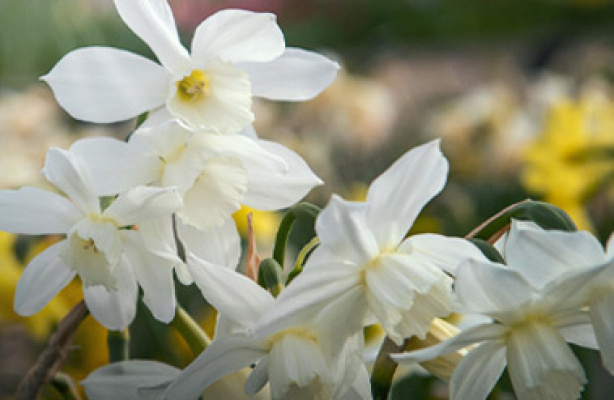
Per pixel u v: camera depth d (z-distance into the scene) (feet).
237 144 1.34
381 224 1.29
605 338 1.26
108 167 1.32
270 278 1.32
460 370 1.28
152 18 1.35
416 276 1.27
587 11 6.86
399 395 1.61
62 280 1.38
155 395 1.33
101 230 1.31
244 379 1.35
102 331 1.65
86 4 5.89
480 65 7.27
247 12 1.34
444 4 7.57
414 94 6.52
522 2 7.11
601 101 2.75
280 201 1.36
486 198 2.99
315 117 3.47
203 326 1.80
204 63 1.35
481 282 1.25
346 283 1.28
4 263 1.72
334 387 1.29
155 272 1.34
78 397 1.41
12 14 5.33
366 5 7.86
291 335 1.29
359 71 7.34
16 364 2.21
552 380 1.27
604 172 2.30
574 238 1.24
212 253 1.35
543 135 2.46
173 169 1.32
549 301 1.27
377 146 3.74
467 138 3.12
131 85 1.35
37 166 2.51
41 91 3.43
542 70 6.57
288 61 1.37
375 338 1.62
